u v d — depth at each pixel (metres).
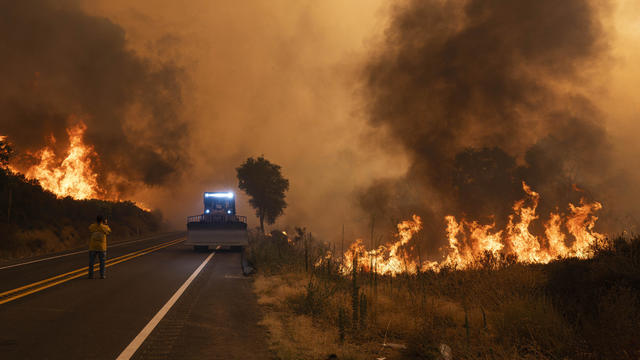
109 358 5.21
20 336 6.12
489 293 8.73
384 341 6.47
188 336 6.39
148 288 10.96
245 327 7.07
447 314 7.70
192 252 23.50
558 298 7.50
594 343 5.36
